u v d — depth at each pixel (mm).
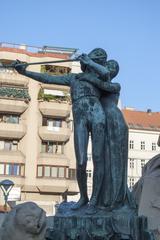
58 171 47188
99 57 5348
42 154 47094
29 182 46500
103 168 5059
